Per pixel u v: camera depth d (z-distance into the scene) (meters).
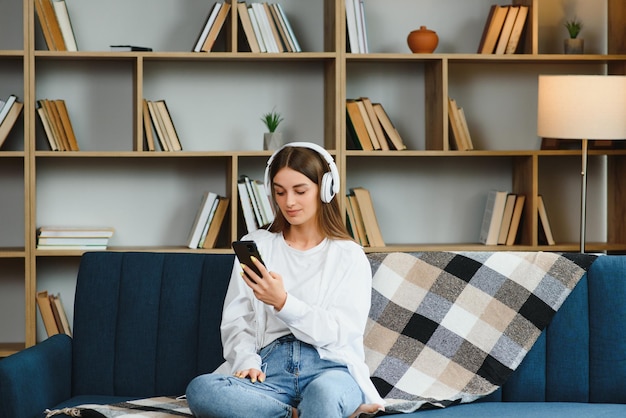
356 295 2.45
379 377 2.56
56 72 4.04
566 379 2.57
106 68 4.07
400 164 4.23
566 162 4.29
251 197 3.87
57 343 2.65
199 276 2.68
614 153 4.02
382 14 4.20
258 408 2.19
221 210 3.91
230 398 2.18
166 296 2.67
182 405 2.39
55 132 3.84
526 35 4.08
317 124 4.18
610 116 3.45
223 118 4.14
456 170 4.26
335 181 2.51
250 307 2.49
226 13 3.87
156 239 4.13
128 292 2.70
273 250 2.54
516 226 4.06
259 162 4.17
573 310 2.60
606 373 2.55
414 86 4.21
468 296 2.64
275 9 3.89
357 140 3.94
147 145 3.89
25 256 3.79
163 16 4.09
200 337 2.63
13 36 4.01
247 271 2.31
